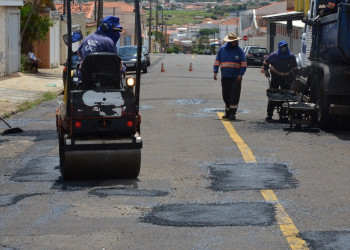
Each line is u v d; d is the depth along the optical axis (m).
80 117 9.57
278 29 57.41
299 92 18.91
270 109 16.17
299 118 14.98
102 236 7.21
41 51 40.22
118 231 7.38
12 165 11.31
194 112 18.00
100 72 9.86
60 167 10.73
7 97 23.14
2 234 7.33
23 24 35.94
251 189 9.22
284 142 12.98
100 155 9.71
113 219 7.84
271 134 13.96
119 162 9.80
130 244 6.94
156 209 8.23
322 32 15.52
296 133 14.16
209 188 9.30
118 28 10.34
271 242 6.93
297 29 47.06
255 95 23.94
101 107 9.61
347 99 14.32
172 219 7.79
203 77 34.69
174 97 22.62
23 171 10.77
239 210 8.13
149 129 14.95
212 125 15.31
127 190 9.27
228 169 10.51
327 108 14.43
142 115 17.53
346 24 13.67
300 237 7.09
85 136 9.77
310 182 9.60
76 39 9.98
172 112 18.03
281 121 16.00
